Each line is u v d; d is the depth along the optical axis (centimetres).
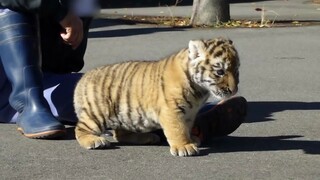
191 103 675
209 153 705
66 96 802
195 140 721
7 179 621
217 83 652
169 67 678
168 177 624
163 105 677
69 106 797
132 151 711
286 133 805
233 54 659
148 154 700
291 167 659
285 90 1138
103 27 2262
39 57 795
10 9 784
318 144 748
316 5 3547
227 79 650
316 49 1714
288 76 1298
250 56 1591
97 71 729
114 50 1684
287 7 3397
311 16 2794
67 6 757
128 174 633
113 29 2195
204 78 655
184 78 665
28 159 683
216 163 669
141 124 704
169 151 711
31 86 779
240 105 727
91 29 2194
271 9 3241
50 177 627
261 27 2259
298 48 1734
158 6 3503
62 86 809
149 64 703
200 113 730
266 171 645
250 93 1105
